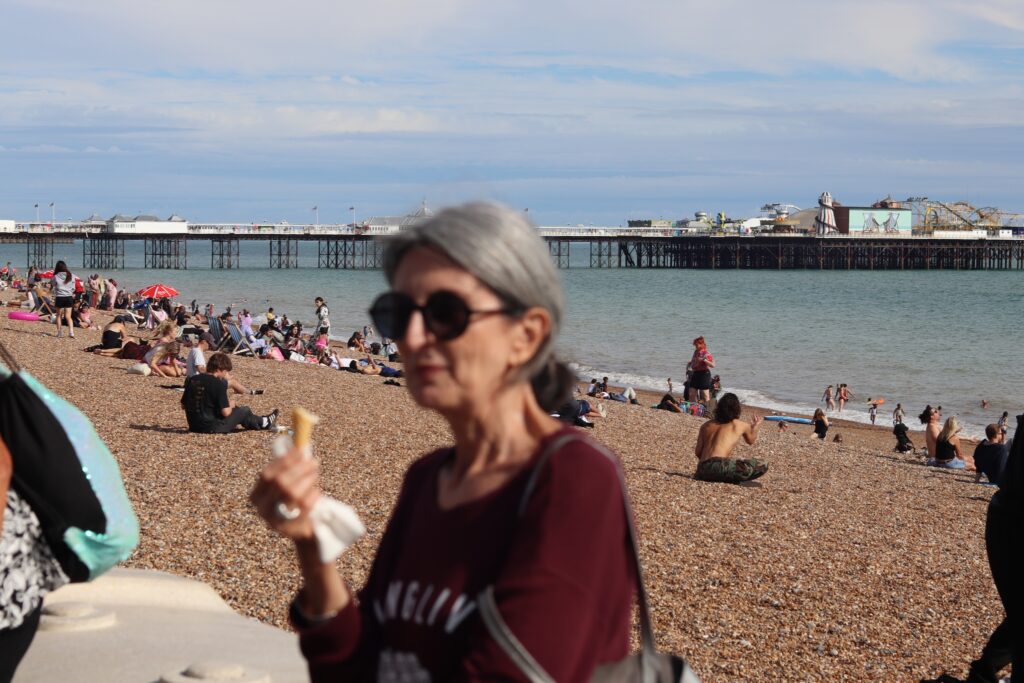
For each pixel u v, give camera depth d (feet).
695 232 554.87
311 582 5.78
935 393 131.03
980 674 20.03
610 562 5.33
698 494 38.52
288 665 13.97
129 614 15.90
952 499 44.62
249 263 622.95
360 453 41.29
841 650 22.58
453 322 5.52
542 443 5.61
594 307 267.39
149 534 25.89
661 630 22.97
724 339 191.21
